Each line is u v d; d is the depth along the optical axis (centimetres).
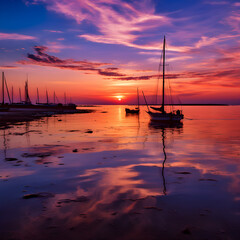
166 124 3497
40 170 856
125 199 572
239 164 973
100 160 1043
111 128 2788
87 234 406
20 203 545
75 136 1945
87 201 557
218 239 391
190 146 1477
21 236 400
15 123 3359
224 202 556
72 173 818
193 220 460
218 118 4981
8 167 900
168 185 687
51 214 484
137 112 8388
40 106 10350
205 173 827
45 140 1688
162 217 472
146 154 1197
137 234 406
